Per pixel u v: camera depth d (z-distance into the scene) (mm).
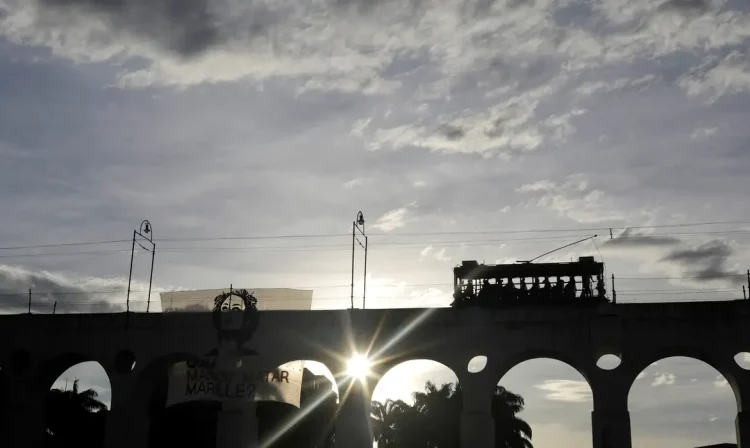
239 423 70500
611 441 64125
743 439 62156
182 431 83625
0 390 77125
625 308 66000
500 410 104562
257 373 71125
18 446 73688
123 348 73250
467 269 71750
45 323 74875
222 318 72188
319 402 90062
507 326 67438
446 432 102938
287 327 71312
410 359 70000
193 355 72312
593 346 65750
